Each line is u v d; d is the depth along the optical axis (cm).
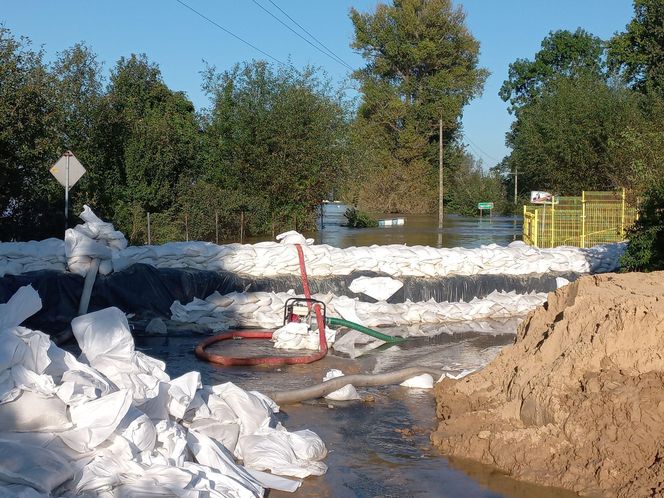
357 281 1354
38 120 1698
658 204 1252
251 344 1129
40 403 504
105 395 533
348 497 582
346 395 848
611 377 664
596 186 3256
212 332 1198
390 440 718
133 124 2312
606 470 591
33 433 496
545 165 3528
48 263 1187
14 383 507
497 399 764
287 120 2866
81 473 487
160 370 649
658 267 1237
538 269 1523
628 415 621
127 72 2667
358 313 1295
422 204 5756
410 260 1422
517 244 1650
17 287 1116
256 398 707
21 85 1683
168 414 597
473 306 1382
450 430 719
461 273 1460
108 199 2194
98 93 2267
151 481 495
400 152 5741
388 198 5741
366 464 654
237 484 543
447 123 5681
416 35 5547
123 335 641
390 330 1270
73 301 1158
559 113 3412
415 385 906
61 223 1852
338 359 1062
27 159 1680
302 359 1027
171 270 1262
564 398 671
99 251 1185
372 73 5784
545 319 841
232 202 2609
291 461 634
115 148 2280
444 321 1345
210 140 2884
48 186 1897
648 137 1839
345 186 3147
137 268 1228
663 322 679
